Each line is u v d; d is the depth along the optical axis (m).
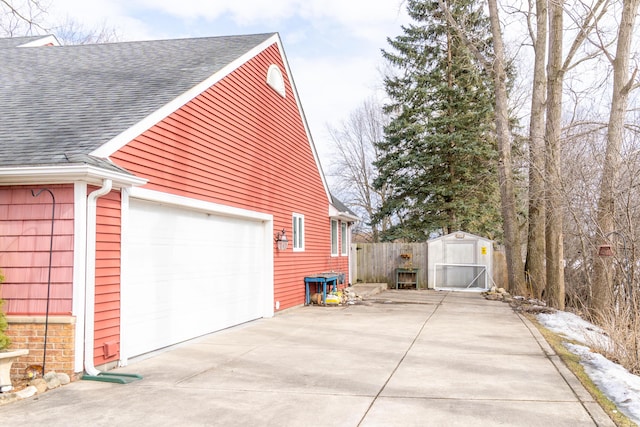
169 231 8.61
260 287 12.41
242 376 6.56
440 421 4.78
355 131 39.94
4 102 8.27
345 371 6.79
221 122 10.25
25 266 6.34
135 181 6.75
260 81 12.41
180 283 8.95
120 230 7.12
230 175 10.63
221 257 10.50
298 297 14.66
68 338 6.21
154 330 8.17
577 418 4.82
